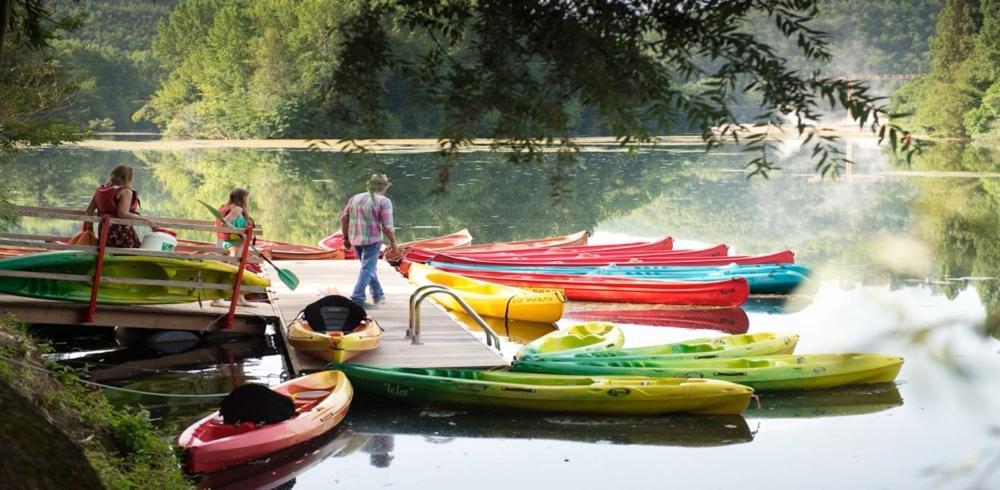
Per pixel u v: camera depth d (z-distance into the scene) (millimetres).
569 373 8305
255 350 9594
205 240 19266
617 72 2816
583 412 7555
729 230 21703
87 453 5164
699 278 14180
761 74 2721
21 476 2453
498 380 7809
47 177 31125
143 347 9656
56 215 8508
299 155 44625
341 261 14188
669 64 2840
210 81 65688
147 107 77188
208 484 5988
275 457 6418
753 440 7016
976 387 1278
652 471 6328
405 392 7664
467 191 28797
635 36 2822
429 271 13070
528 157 2992
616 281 13398
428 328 9477
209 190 28391
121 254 8688
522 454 6652
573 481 6148
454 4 3051
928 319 1312
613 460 6551
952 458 6438
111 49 84500
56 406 5551
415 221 22797
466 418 7473
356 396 7859
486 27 2934
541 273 13953
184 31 78688
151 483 5230
